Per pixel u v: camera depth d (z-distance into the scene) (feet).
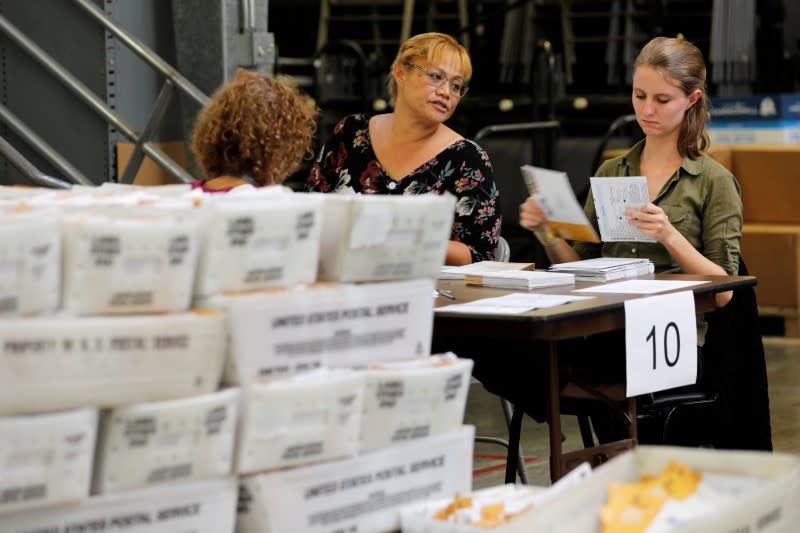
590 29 66.44
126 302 10.96
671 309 18.19
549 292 18.67
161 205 11.83
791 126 50.83
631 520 11.57
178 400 11.14
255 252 11.83
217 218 11.50
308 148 17.26
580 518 11.63
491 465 27.94
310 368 12.22
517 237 56.13
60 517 10.71
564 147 58.65
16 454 10.28
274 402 11.68
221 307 11.54
